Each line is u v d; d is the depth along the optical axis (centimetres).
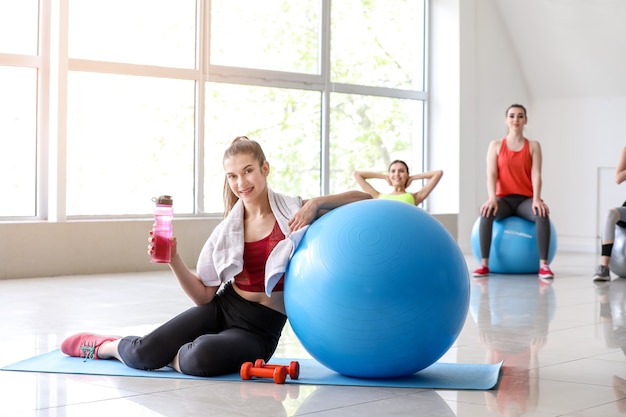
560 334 377
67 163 666
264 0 770
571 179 914
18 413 228
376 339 255
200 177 731
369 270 252
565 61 888
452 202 877
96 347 305
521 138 655
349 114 834
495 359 317
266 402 242
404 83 877
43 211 656
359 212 264
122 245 658
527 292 539
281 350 337
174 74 712
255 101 766
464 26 870
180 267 281
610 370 296
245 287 285
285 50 786
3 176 646
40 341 350
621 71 857
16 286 555
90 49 676
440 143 885
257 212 286
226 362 276
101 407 235
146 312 439
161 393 253
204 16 729
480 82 891
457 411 234
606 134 885
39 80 652
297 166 798
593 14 834
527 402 246
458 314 263
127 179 696
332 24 820
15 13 645
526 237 648
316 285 258
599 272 602
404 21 875
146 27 703
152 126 708
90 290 536
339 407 238
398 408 237
